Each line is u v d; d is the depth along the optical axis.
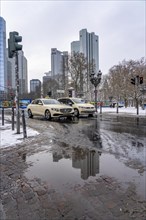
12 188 4.51
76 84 47.25
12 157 6.63
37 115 18.84
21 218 3.40
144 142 8.49
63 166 5.64
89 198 3.88
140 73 37.84
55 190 4.25
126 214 3.35
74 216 3.36
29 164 5.91
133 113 25.00
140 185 4.37
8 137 9.51
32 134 10.20
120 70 41.69
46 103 18.58
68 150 7.25
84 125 13.96
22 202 3.91
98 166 5.57
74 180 4.70
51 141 8.70
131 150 7.21
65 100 22.06
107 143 8.32
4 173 5.38
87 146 7.81
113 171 5.18
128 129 12.12
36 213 3.52
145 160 6.06
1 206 3.82
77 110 20.73
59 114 17.30
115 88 41.94
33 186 4.51
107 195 3.97
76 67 47.44
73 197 3.94
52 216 3.40
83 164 5.76
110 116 22.06
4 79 89.50
